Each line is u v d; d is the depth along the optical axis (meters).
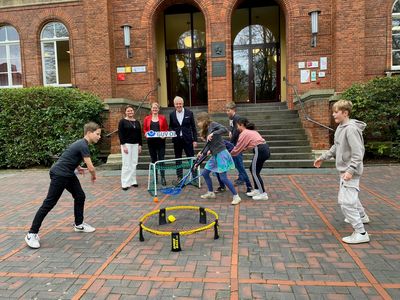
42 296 3.06
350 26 11.88
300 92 12.63
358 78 11.96
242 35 15.19
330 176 8.12
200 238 4.32
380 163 9.78
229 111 7.02
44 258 3.88
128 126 7.36
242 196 6.43
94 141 4.54
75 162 4.37
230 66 12.92
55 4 14.05
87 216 5.45
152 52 13.30
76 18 13.95
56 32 14.55
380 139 10.27
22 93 11.09
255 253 3.81
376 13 12.21
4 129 11.26
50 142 10.98
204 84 15.39
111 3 13.29
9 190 7.95
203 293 3.02
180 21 15.32
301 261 3.58
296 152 9.93
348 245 3.96
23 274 3.50
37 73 14.54
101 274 3.44
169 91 15.58
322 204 5.70
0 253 4.07
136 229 4.79
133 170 7.53
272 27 14.94
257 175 6.00
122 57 13.42
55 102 11.07
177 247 3.93
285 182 7.57
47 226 5.02
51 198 4.28
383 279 3.17
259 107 13.37
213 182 7.81
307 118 10.00
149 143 7.59
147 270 3.49
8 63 15.09
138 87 13.40
